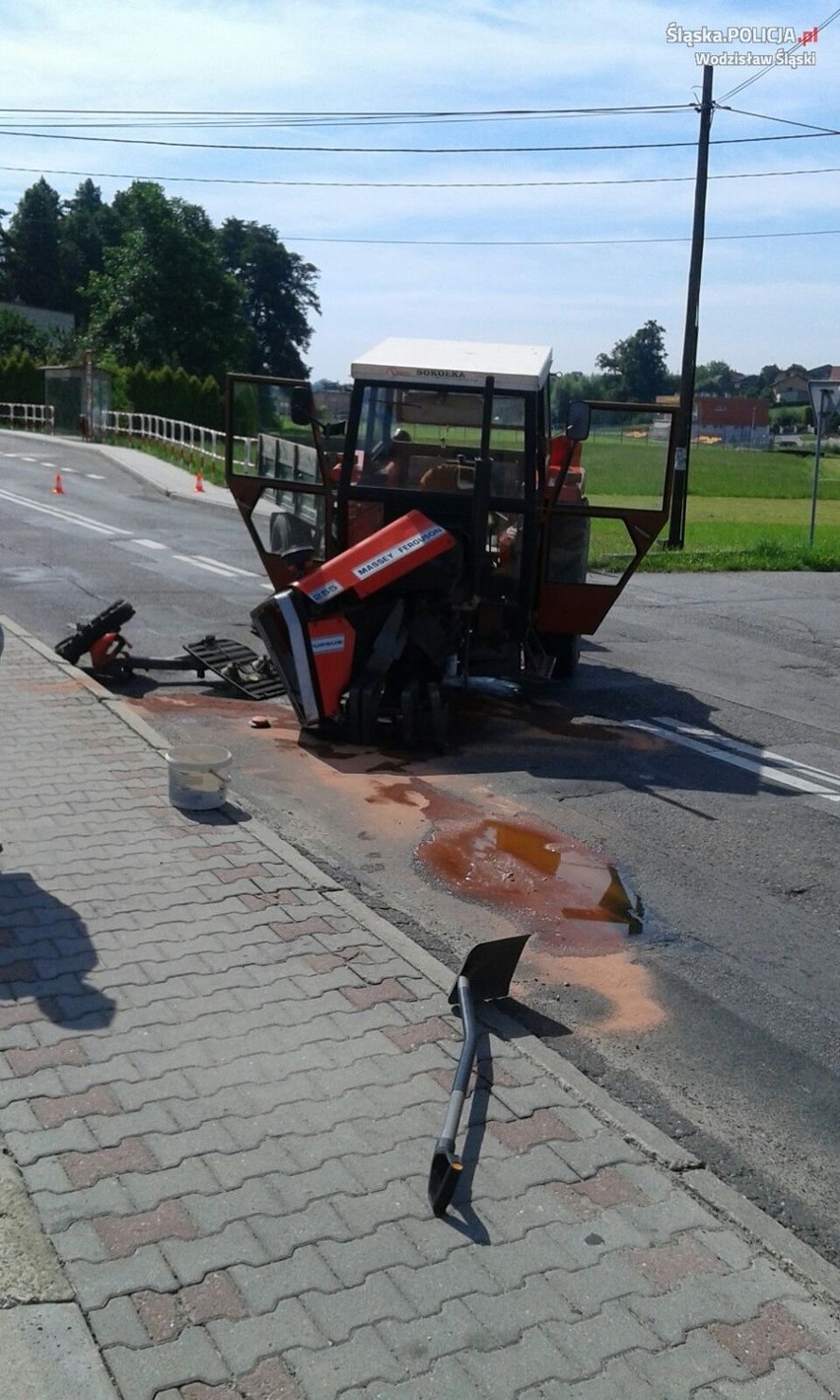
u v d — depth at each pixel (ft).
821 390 76.33
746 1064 16.78
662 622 50.44
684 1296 11.54
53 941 17.63
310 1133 13.52
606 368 450.30
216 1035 15.40
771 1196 13.94
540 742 31.78
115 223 395.75
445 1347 10.69
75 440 146.61
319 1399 10.09
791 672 41.75
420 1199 12.59
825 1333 11.23
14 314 255.91
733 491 158.20
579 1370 10.57
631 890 22.49
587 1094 14.80
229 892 19.63
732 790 28.60
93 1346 10.46
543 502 34.35
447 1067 15.07
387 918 20.44
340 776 28.12
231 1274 11.35
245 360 249.96
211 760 23.16
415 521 30.99
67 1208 12.08
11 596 46.52
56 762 25.53
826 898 22.58
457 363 33.86
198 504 85.40
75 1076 14.33
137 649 38.78
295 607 29.22
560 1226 12.38
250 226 334.85
